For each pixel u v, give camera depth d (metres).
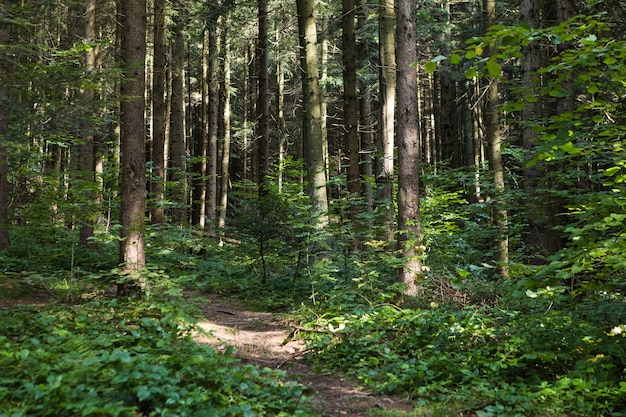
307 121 12.70
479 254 12.85
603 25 4.82
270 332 8.36
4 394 3.68
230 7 17.33
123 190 9.09
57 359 4.35
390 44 14.59
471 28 17.12
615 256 4.44
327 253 11.76
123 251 8.91
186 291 11.59
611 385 4.72
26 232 11.56
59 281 9.79
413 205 9.37
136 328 6.09
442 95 23.41
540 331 5.94
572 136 5.33
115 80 9.21
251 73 30.42
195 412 3.76
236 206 14.60
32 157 9.98
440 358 5.85
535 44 9.49
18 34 9.29
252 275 13.02
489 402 4.81
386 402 5.14
